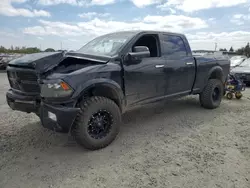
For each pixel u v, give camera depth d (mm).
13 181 2463
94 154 3104
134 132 3930
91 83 3053
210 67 5297
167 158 2973
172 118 4742
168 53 4344
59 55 3344
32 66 3072
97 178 2520
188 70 4695
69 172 2645
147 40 4125
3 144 3375
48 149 3242
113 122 3355
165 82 4234
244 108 5629
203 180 2477
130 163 2848
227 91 6855
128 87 3600
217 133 3879
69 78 2902
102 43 4102
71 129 3057
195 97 6848
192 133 3883
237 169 2705
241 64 11375
